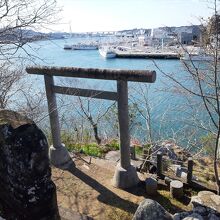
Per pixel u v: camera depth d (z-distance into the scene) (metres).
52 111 5.35
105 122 10.66
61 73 4.88
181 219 3.60
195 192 4.71
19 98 7.77
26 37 5.53
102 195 4.68
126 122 4.58
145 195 4.67
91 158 6.14
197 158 7.18
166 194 4.70
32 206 2.14
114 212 4.27
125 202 4.50
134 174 4.92
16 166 2.08
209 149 7.01
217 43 4.58
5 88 6.90
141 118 12.06
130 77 4.21
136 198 4.60
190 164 4.73
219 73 5.33
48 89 5.24
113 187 4.91
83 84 11.14
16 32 5.48
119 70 4.29
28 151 2.08
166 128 9.75
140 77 4.12
